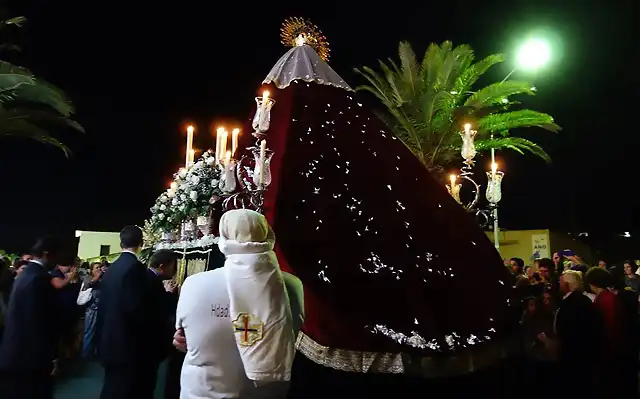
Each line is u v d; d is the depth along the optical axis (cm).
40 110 1566
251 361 285
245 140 587
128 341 470
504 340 418
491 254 477
